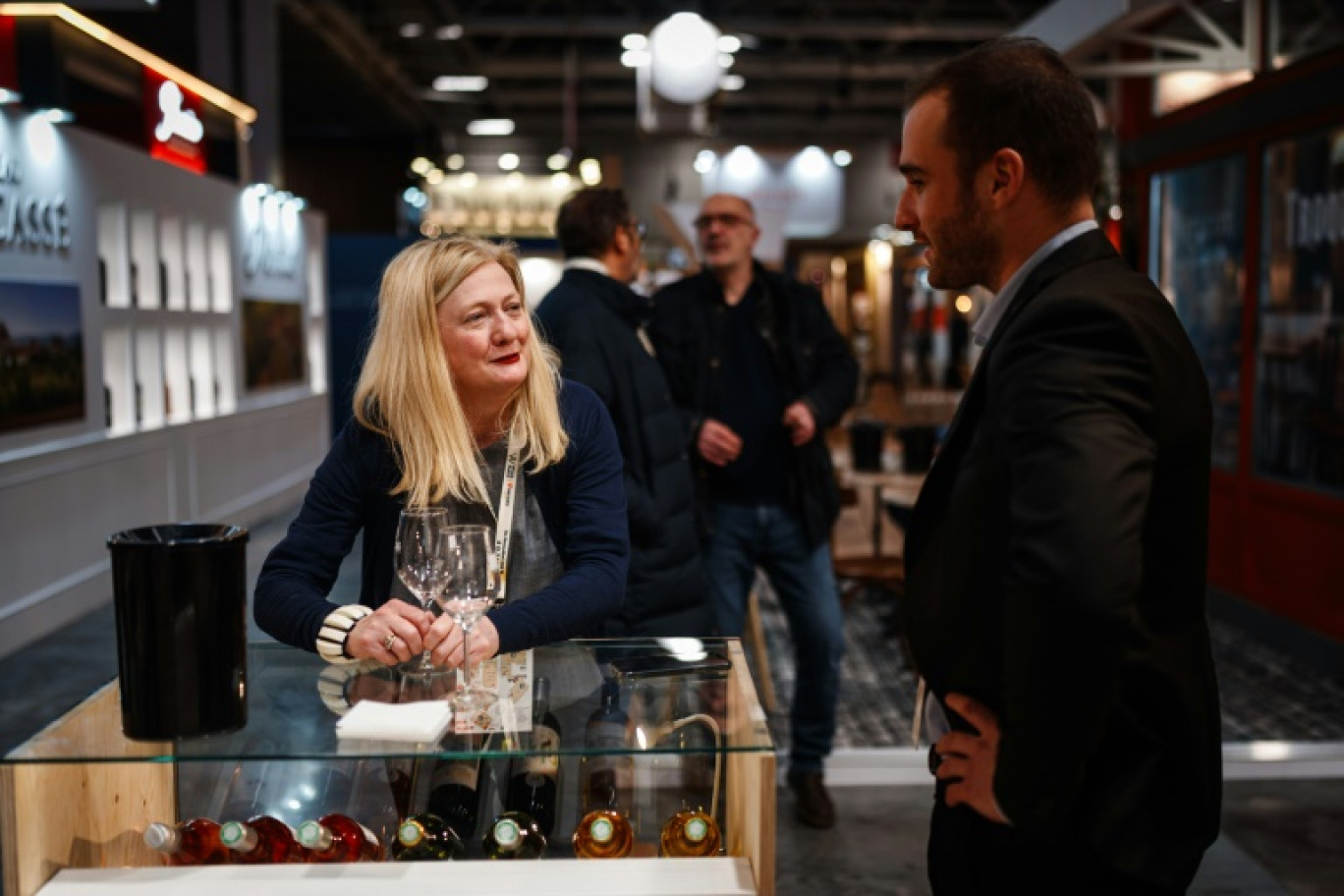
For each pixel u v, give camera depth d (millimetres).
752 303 3740
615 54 17219
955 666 1349
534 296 15094
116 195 7301
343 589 6012
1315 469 5418
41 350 6266
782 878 3268
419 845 1591
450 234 2010
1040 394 1185
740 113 20344
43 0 6082
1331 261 5219
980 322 1440
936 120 1368
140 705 1403
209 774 1670
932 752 1512
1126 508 1118
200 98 9078
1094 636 1099
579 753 1412
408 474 1936
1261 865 3354
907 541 1434
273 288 10703
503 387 1954
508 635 1754
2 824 1382
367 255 13461
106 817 1576
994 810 1266
